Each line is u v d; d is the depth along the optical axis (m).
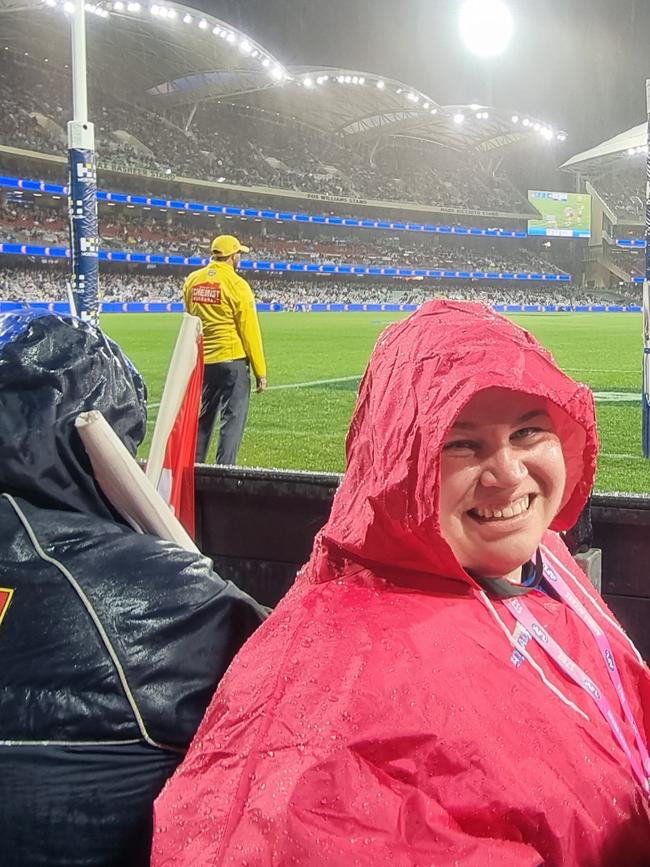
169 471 2.11
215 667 1.24
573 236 55.78
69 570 1.22
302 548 2.53
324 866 0.83
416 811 0.87
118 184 42.34
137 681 1.18
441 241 55.06
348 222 48.69
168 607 1.23
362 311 44.25
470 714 0.93
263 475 2.51
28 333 1.36
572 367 16.64
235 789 0.89
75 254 7.04
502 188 59.53
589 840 0.95
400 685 0.91
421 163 58.19
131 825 1.17
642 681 1.29
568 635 1.17
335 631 0.97
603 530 2.14
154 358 17.52
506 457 1.05
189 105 48.22
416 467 0.96
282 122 52.34
